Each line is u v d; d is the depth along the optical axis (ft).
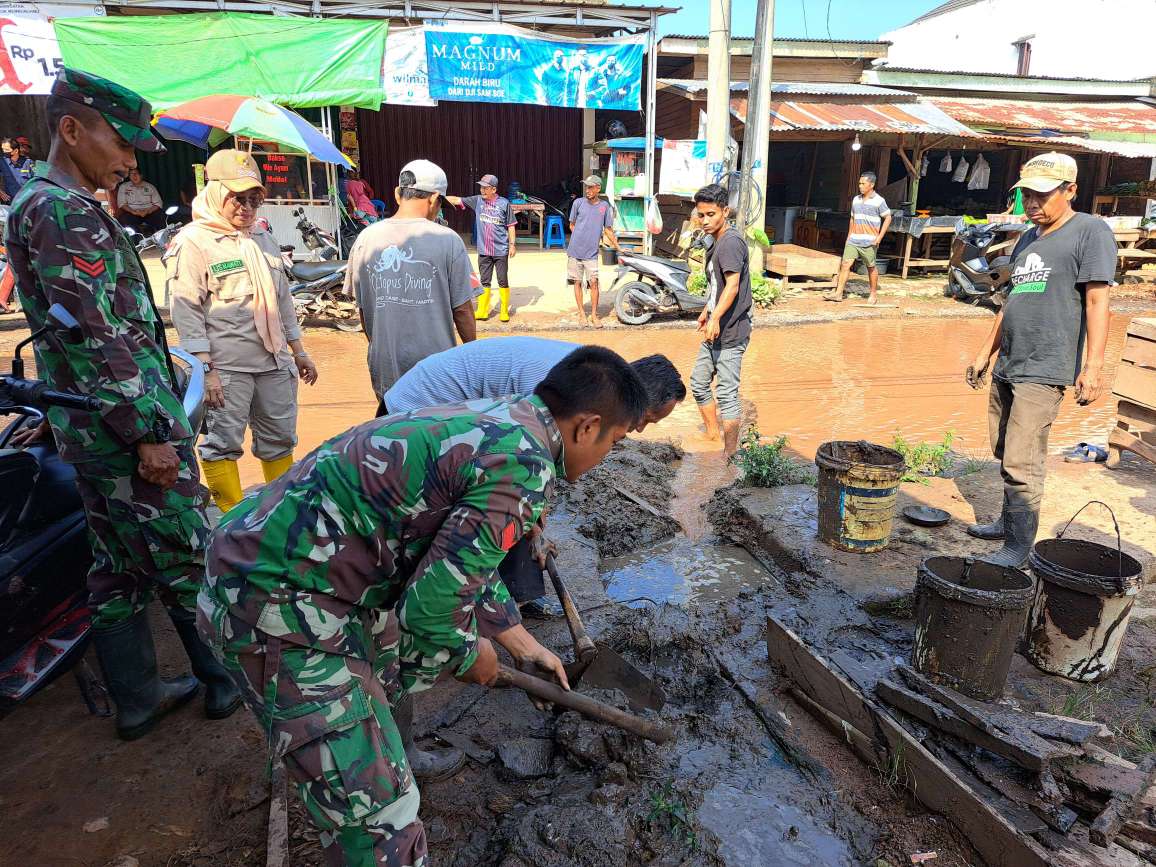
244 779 8.93
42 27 36.11
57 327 7.63
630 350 30.19
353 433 5.80
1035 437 12.52
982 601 8.80
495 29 40.52
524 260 52.44
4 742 9.65
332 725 5.67
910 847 8.04
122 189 48.32
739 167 51.29
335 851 5.99
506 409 5.87
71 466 9.04
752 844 7.99
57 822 8.36
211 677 9.79
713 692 10.59
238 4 39.09
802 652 10.09
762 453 17.12
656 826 8.16
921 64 103.91
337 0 40.04
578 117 62.44
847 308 40.32
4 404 8.49
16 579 8.61
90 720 10.07
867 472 13.12
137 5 38.01
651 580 13.67
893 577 12.89
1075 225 12.02
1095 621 10.03
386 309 12.26
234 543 5.68
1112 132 50.75
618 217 51.29
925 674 9.57
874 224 40.37
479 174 61.87
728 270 17.88
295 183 40.11
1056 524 14.90
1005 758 8.17
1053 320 12.19
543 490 5.64
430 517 5.61
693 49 50.60
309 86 38.78
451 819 8.36
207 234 12.40
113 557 8.87
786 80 55.01
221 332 12.73
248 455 19.06
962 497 16.38
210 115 29.99
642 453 19.12
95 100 7.74
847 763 9.21
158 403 8.20
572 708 7.89
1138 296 45.11
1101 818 7.48
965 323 37.55
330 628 5.70
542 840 7.85
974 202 57.52
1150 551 13.69
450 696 10.44
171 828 8.30
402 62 39.86
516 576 10.81
